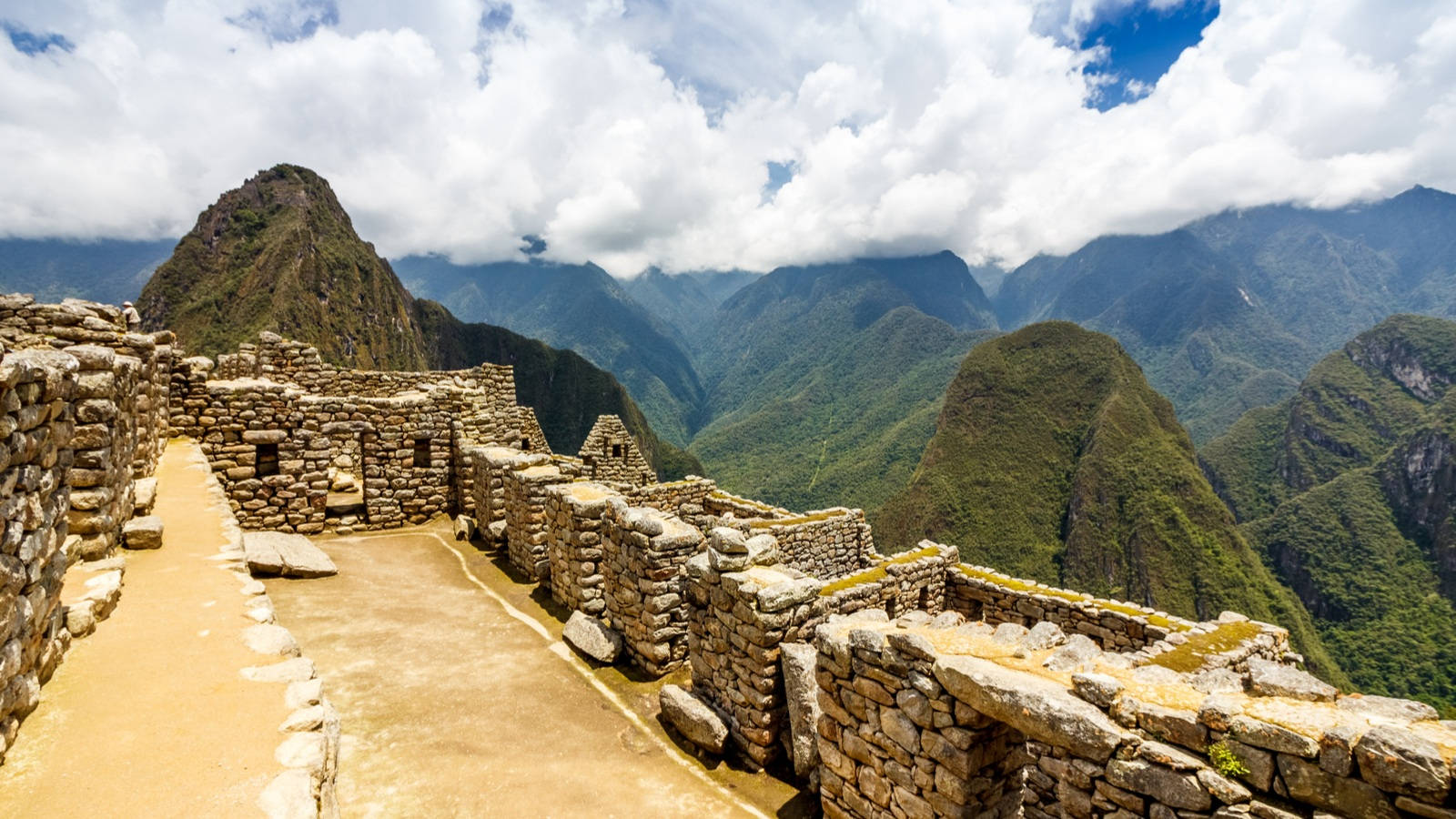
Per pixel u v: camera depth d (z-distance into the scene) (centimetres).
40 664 532
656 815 747
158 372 1451
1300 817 477
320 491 1753
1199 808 515
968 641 715
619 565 1145
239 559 910
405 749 809
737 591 893
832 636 775
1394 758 436
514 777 776
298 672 611
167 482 1292
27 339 1135
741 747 888
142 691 558
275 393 1695
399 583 1391
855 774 748
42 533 521
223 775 453
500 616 1266
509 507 1584
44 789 424
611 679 1057
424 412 1898
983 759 647
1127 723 567
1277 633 1309
